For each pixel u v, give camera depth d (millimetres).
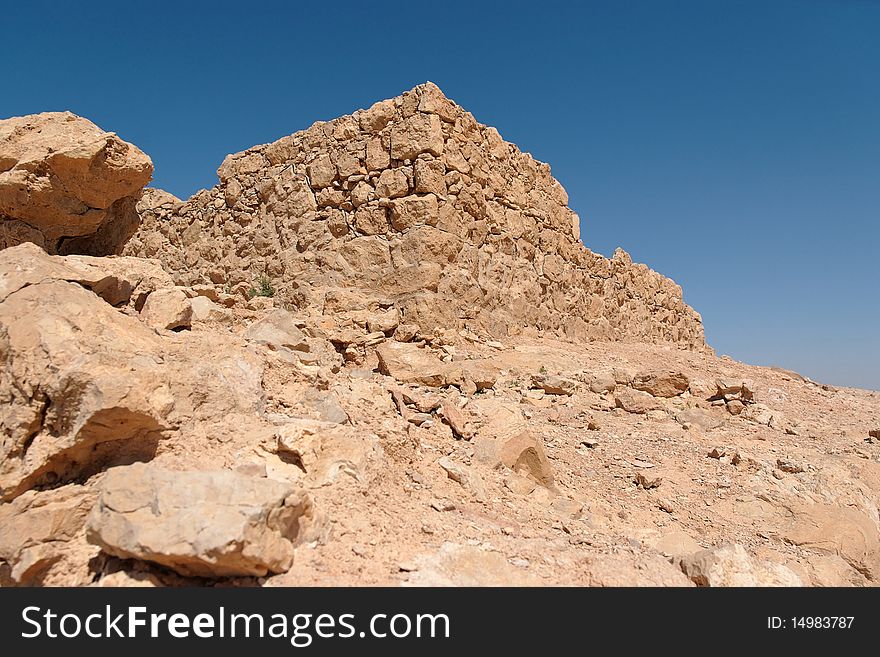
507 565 4621
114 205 8812
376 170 13711
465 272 13578
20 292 5469
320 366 8266
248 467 4953
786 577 5203
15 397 4918
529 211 16750
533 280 16344
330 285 13375
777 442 10320
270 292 13875
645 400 11258
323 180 14336
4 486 4598
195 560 3686
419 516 5273
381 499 5305
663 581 4805
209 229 16484
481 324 13812
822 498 8164
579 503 6801
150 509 3932
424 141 13172
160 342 6117
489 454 7180
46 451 4715
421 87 13453
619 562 4969
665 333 24156
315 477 5199
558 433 9398
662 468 8508
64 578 4156
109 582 3889
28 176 7723
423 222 12875
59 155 7570
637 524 6824
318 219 14203
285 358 7309
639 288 22734
